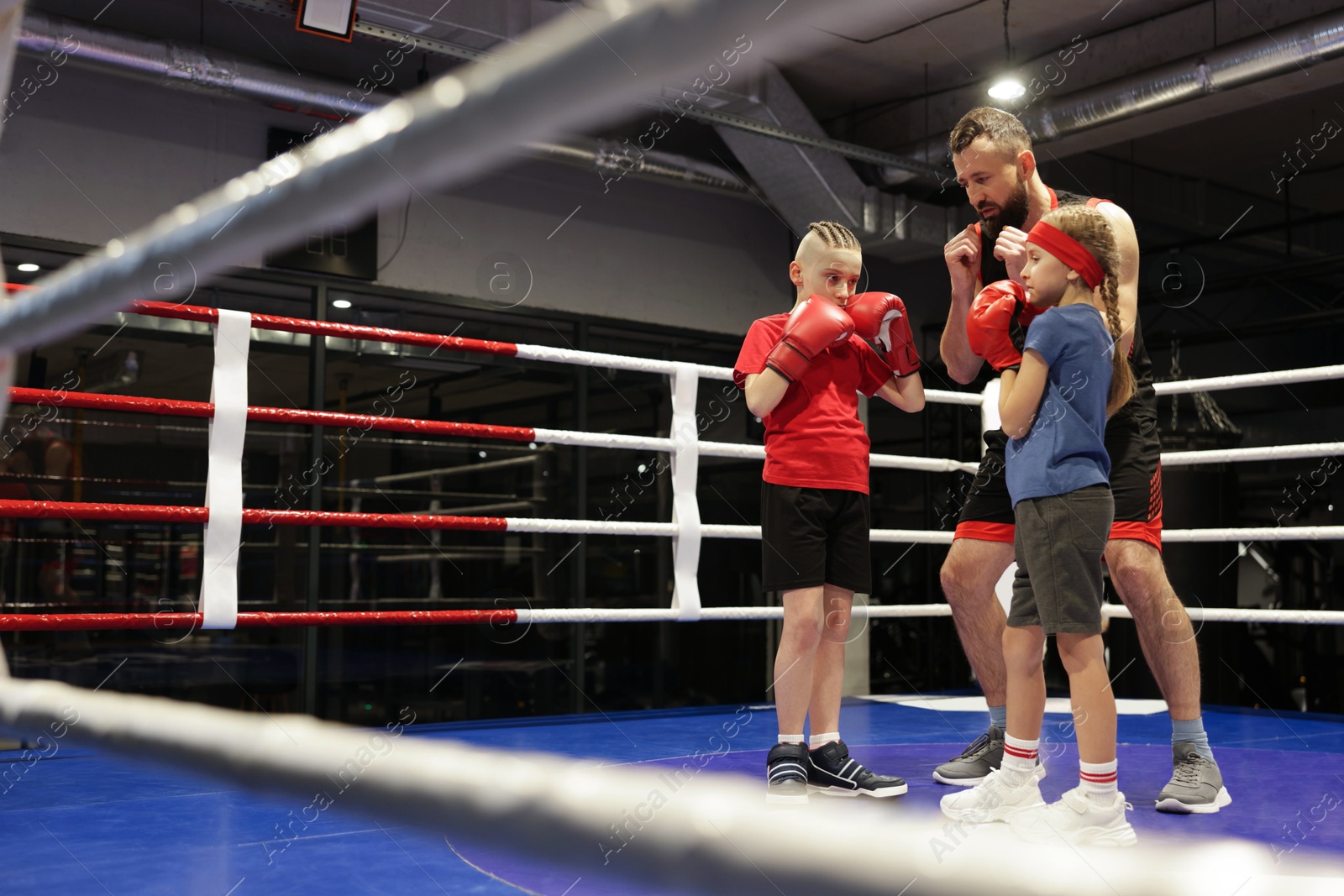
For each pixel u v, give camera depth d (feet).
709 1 0.49
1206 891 0.71
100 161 16.14
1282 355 28.32
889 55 19.57
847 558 6.63
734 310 22.59
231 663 20.93
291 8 13.57
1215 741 9.07
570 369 21.31
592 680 23.15
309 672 14.58
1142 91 17.19
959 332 7.14
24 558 17.78
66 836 5.44
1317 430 26.50
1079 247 5.61
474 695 22.53
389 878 4.65
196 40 16.74
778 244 23.39
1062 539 5.32
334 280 17.51
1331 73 16.46
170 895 4.37
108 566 18.93
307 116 17.83
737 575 24.35
